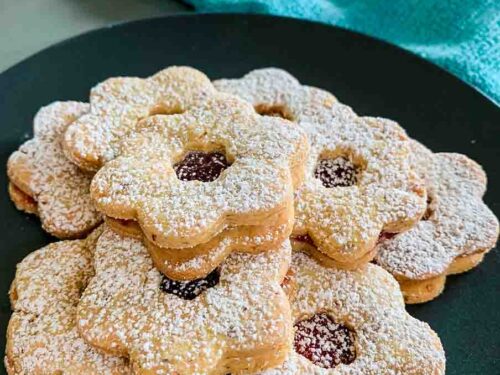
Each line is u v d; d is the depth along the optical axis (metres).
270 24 0.30
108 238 0.21
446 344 0.22
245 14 0.30
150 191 0.20
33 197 0.23
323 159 0.23
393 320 0.20
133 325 0.19
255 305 0.19
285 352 0.19
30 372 0.19
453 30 0.30
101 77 0.28
